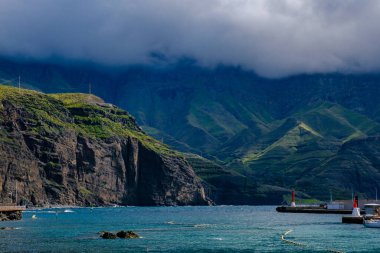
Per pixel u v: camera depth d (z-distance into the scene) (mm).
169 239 153625
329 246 135000
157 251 127875
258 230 185500
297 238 154625
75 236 162125
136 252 126375
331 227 193875
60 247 135125
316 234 165625
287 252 125250
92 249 131250
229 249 131125
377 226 188500
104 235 158000
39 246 137125
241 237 159000
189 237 159875
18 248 133500
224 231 182375
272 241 147375
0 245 139250
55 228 195125
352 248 131125
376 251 125938
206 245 139250
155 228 198250
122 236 158125
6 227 196750
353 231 174625
